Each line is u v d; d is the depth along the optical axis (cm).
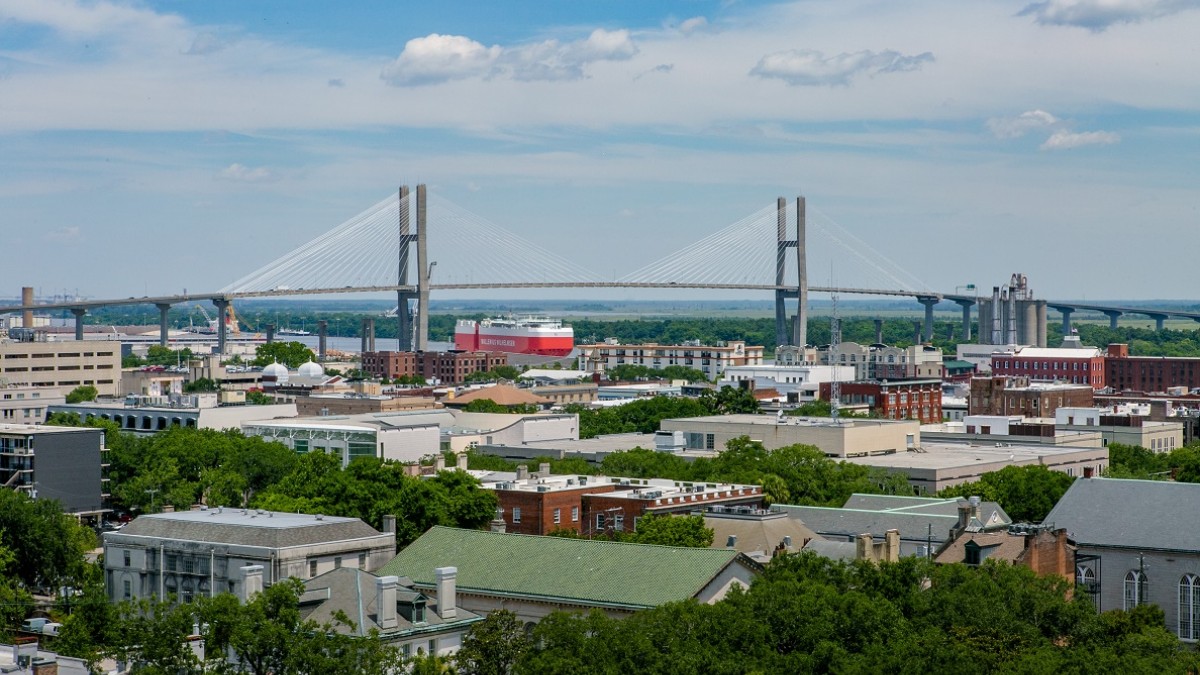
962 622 17388
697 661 15175
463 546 19762
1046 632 17938
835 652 15762
